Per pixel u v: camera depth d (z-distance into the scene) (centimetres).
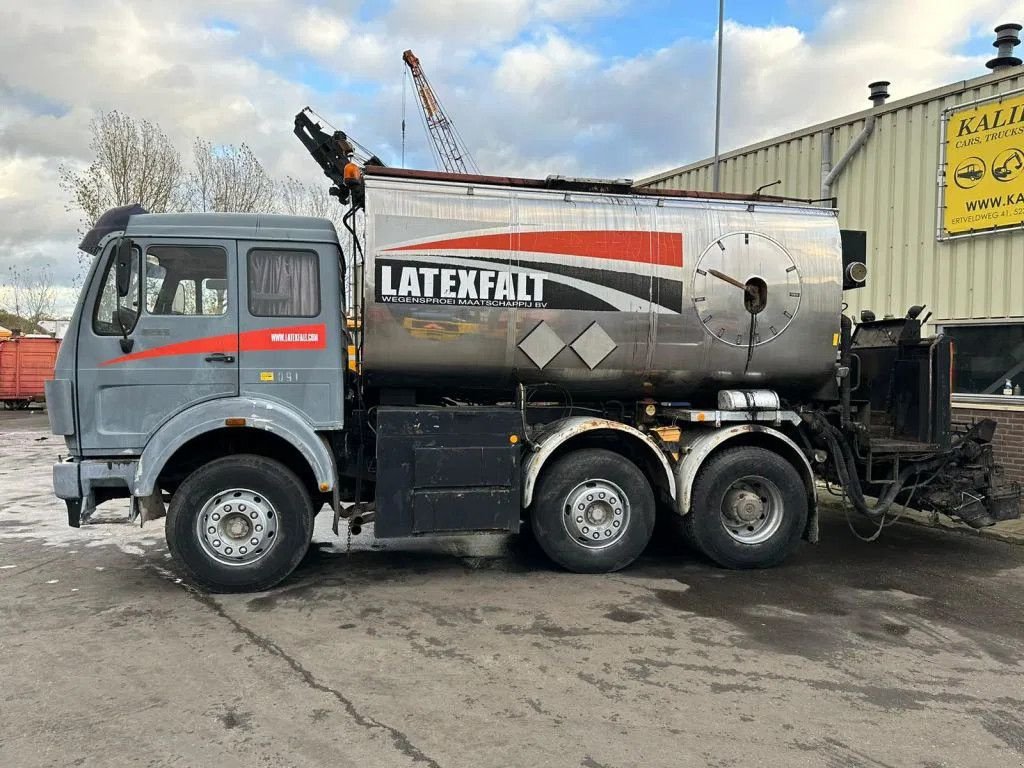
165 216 542
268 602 513
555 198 602
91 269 527
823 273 642
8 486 1033
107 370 522
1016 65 917
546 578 581
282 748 315
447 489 555
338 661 410
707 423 630
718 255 621
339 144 640
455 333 577
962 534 768
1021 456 836
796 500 627
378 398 609
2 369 2480
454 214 576
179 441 517
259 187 2641
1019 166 831
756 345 630
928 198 938
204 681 382
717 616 499
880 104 1049
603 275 598
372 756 309
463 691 373
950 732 339
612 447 632
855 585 580
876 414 727
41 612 490
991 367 878
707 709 358
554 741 324
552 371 604
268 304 549
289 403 550
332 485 541
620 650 433
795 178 1150
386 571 598
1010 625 491
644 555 669
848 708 362
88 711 348
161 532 736
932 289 934
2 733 327
